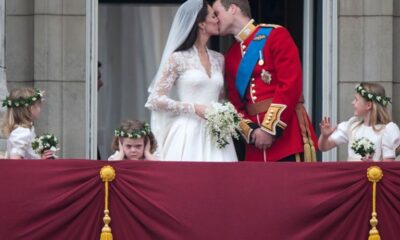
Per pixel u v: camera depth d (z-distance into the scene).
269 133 37.47
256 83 38.09
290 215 34.56
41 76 42.09
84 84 42.22
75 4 42.31
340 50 42.34
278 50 37.84
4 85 39.44
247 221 34.59
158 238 34.59
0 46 39.56
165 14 49.03
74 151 42.16
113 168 34.62
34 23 42.16
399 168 34.62
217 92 37.81
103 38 49.03
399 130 38.31
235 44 38.53
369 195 34.62
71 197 34.50
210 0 39.53
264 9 45.03
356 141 36.84
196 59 37.72
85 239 34.50
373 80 42.25
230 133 37.09
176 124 37.56
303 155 37.78
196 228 34.56
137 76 49.12
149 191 34.62
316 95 43.09
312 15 43.16
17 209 34.50
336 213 34.56
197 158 37.34
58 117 42.12
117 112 49.03
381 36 42.25
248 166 34.69
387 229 34.56
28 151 36.34
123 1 48.88
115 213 34.59
